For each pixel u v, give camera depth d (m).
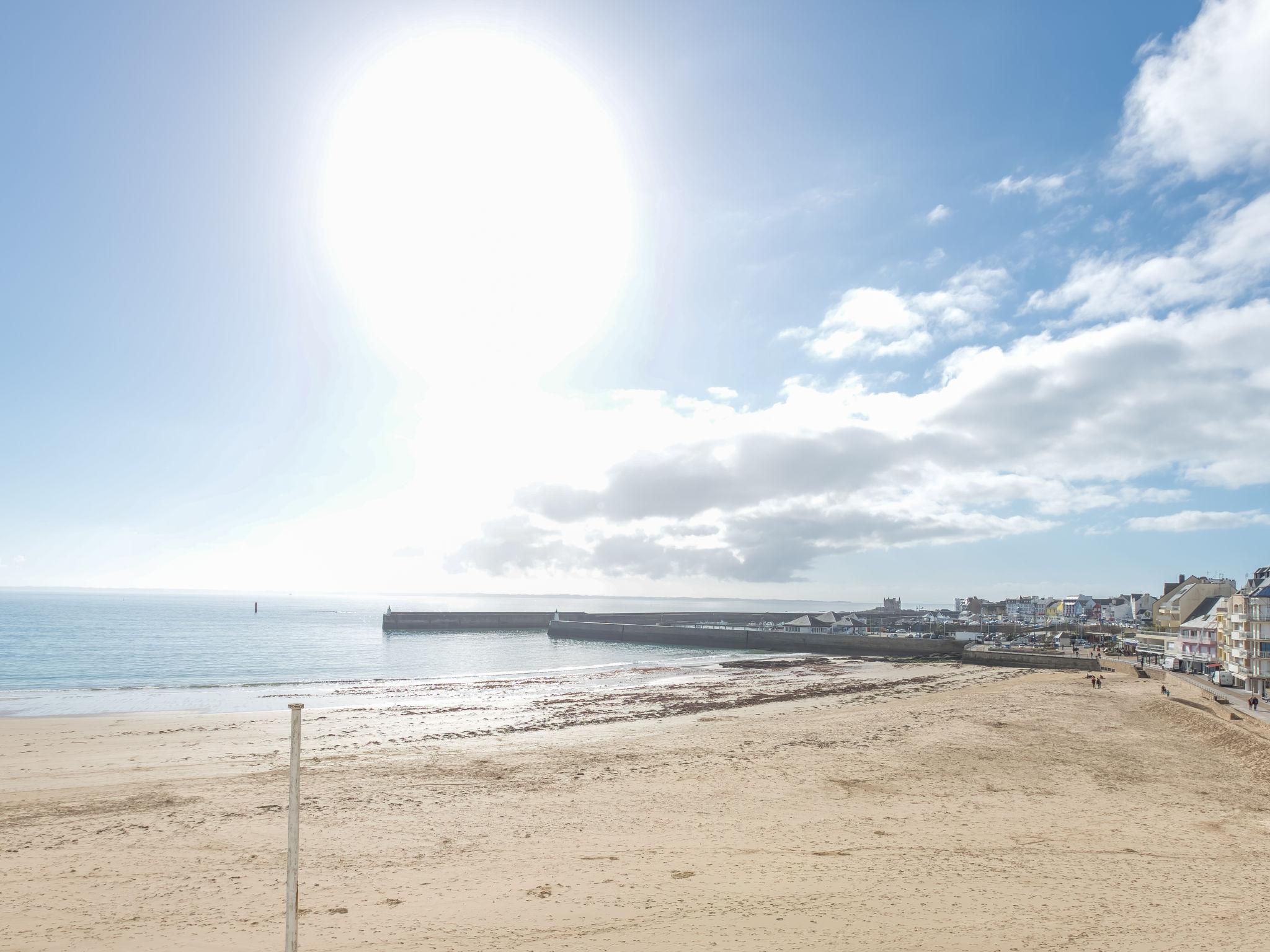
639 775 35.34
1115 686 71.94
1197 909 19.08
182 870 22.14
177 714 57.38
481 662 115.75
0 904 19.31
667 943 16.52
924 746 41.88
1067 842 25.30
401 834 26.09
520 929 17.38
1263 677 66.31
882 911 18.53
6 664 96.25
